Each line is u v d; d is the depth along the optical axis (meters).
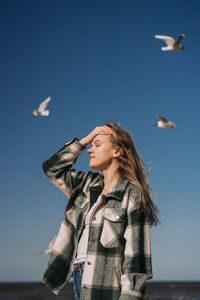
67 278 2.03
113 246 1.91
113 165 2.24
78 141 2.42
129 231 1.93
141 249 1.88
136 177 2.21
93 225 1.99
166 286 96.00
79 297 1.95
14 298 46.44
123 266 1.84
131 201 2.03
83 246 1.99
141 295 1.73
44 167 2.46
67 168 2.45
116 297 1.80
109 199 2.07
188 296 49.16
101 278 1.83
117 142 2.25
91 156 2.27
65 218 2.21
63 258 2.10
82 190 2.29
